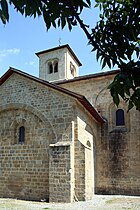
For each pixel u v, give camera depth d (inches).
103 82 850.1
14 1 78.5
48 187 604.1
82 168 585.3
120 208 497.0
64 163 580.4
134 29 97.4
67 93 623.8
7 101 717.9
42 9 84.7
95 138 781.9
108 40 102.6
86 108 677.3
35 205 531.2
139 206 520.1
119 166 753.0
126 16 100.3
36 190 618.8
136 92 97.8
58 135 619.2
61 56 1080.8
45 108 653.9
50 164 595.8
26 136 669.3
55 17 86.7
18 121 692.1
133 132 762.2
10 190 655.8
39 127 654.5
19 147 672.4
